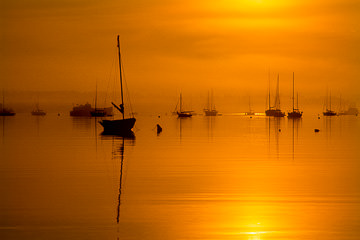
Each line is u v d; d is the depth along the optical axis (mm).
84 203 29594
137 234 23578
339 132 105625
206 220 25875
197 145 69562
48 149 62188
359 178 38312
